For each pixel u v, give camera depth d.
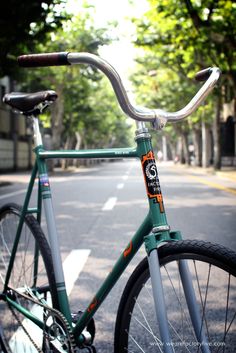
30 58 1.72
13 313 2.52
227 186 17.50
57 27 14.82
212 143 57.81
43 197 2.26
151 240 1.69
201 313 1.64
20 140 44.94
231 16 16.86
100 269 4.90
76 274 4.70
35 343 2.27
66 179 24.06
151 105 38.53
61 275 2.16
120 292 4.04
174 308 1.67
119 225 7.95
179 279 1.67
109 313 3.52
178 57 27.00
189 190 15.45
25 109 2.34
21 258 2.48
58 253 2.19
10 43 14.87
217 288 1.58
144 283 1.75
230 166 47.19
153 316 1.72
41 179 2.29
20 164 44.44
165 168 45.25
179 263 1.67
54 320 2.13
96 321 3.36
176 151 78.56
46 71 31.72
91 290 4.13
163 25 19.52
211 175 28.12
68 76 33.31
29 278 2.43
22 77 26.80
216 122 31.84
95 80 31.31
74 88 36.72
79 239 6.66
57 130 35.41
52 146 35.59
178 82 32.81
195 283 1.63
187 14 17.91
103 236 6.89
